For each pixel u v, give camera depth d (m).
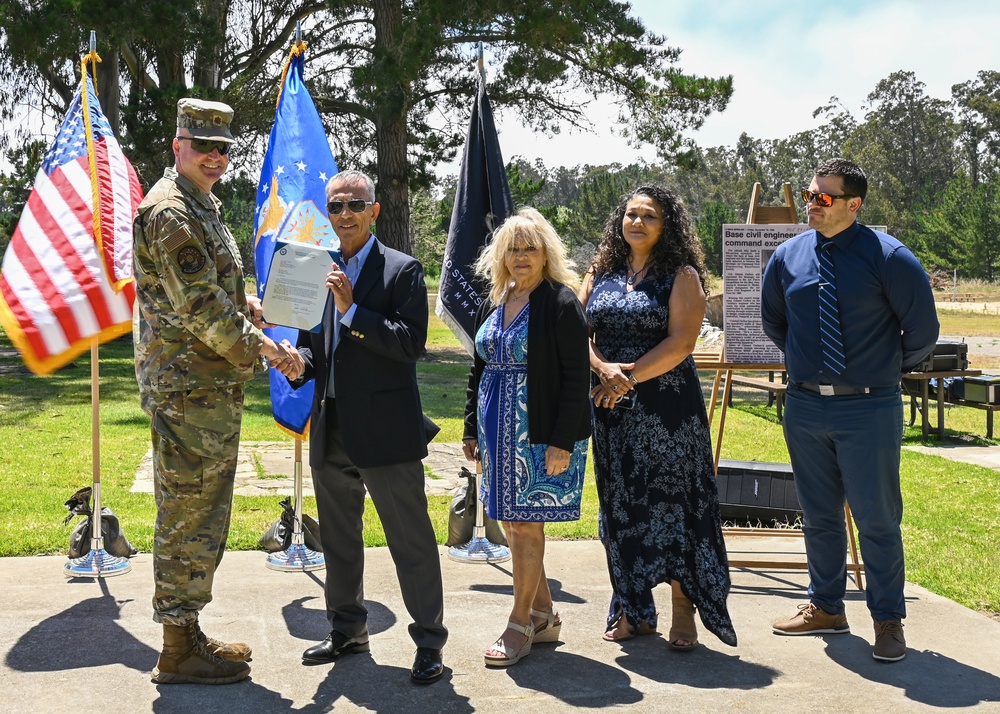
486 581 5.02
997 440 10.80
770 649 4.05
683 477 4.05
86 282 4.55
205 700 3.43
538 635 4.09
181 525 3.51
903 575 3.99
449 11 16.61
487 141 5.16
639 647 4.07
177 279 3.33
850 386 4.01
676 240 4.13
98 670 3.68
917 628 4.30
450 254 5.14
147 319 3.49
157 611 3.53
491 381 3.88
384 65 16.81
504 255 3.86
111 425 10.24
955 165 90.31
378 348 3.58
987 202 65.94
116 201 4.67
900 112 91.94
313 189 4.95
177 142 3.50
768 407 13.77
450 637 4.15
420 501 3.74
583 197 87.44
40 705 3.35
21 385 13.68
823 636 4.22
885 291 3.95
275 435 10.36
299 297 3.65
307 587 4.80
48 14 15.41
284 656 3.88
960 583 5.00
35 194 4.63
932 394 11.50
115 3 15.62
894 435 3.99
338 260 3.80
